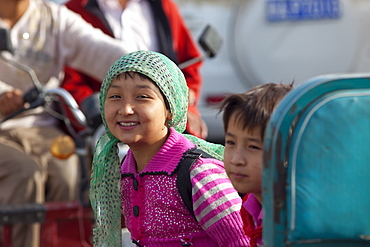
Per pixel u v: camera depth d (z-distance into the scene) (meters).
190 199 5.08
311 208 3.78
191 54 10.07
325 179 3.78
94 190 5.46
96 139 7.58
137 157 5.34
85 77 8.88
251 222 4.78
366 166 3.80
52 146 7.63
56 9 8.76
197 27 15.80
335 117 3.78
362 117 3.79
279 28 15.86
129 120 5.06
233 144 4.51
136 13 9.61
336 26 15.82
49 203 7.75
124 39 9.48
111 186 5.39
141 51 5.23
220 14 15.85
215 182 5.04
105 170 5.40
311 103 3.80
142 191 5.27
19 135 8.40
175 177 5.13
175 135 5.28
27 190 7.91
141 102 5.07
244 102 4.44
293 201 3.79
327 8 15.78
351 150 3.79
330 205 3.79
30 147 8.35
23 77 8.49
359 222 3.80
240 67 15.96
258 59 15.92
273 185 3.81
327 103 3.78
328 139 3.78
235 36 15.89
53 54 8.68
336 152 3.78
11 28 8.52
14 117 8.50
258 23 15.85
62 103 7.86
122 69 5.06
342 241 3.83
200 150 5.23
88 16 9.49
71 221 7.79
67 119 8.20
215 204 4.99
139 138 5.08
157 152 5.24
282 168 3.79
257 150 4.41
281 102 3.84
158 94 5.12
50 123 8.66
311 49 15.88
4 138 8.40
